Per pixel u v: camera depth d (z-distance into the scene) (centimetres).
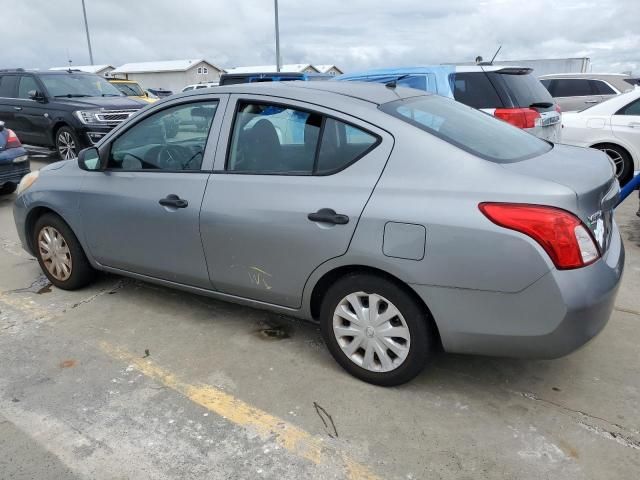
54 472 235
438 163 257
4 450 248
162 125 346
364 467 235
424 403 278
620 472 230
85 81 1115
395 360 280
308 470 234
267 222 294
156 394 289
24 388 296
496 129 314
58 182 398
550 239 229
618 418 264
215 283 333
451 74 629
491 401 279
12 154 719
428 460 239
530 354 249
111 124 988
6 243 561
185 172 333
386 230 258
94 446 250
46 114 1010
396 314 272
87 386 297
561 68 1572
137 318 378
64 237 407
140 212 348
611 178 270
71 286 421
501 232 235
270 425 263
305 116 294
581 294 233
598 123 753
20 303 406
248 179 306
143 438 255
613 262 260
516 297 239
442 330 260
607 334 345
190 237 329
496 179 244
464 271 244
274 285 306
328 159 283
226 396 287
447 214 245
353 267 278
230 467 237
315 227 278
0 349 337
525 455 241
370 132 274
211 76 5912
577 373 303
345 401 281
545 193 233
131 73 5784
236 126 317
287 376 305
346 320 291
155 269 359
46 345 342
